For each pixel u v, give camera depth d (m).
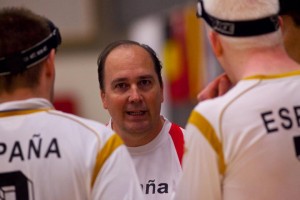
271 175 3.71
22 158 3.72
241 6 3.79
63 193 3.70
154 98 5.03
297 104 3.76
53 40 3.88
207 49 13.51
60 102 17.05
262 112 3.73
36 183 3.69
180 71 14.18
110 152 3.78
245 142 3.71
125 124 5.04
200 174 3.78
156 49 15.07
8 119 3.80
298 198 3.72
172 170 5.08
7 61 3.73
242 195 3.73
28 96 3.80
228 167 3.74
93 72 17.23
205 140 3.75
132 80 4.99
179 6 14.57
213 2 3.87
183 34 14.14
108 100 5.09
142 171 5.10
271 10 3.79
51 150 3.73
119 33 17.23
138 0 16.25
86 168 3.71
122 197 3.71
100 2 17.28
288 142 3.71
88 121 3.88
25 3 16.89
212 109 3.79
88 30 17.36
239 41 3.81
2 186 3.71
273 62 3.83
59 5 17.28
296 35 4.17
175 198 3.88
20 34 3.75
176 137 5.19
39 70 3.81
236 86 3.84
